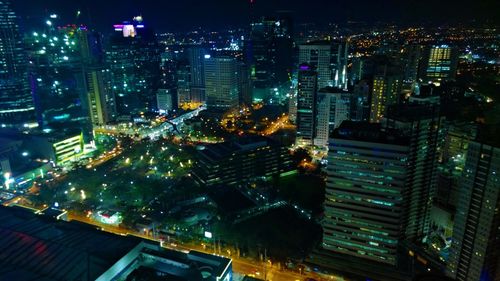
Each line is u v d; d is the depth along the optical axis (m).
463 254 173.88
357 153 172.25
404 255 190.75
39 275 127.56
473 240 168.12
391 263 177.88
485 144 159.00
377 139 171.88
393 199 170.00
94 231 155.25
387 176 168.62
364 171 172.75
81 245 143.38
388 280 172.12
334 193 182.00
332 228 186.88
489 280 171.00
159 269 137.38
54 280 124.25
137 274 135.12
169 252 143.38
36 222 163.62
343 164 176.62
